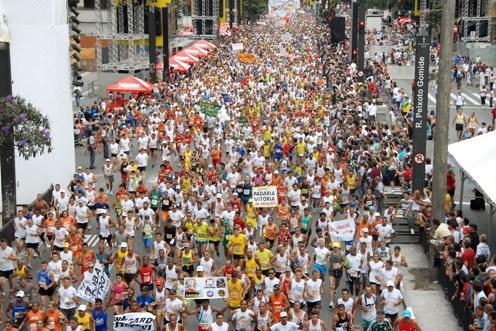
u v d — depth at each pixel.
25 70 101.31
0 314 57.69
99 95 185.75
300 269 60.16
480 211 94.38
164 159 110.88
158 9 191.12
